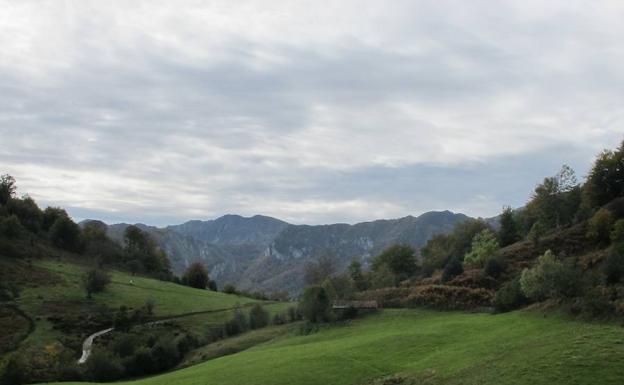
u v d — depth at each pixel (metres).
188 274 168.38
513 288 64.44
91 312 105.88
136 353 77.62
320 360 49.75
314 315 77.94
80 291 118.44
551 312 52.59
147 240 191.12
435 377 39.75
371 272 131.25
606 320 45.94
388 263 127.19
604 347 37.94
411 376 41.28
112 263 165.62
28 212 173.00
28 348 82.62
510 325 52.00
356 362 47.91
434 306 73.50
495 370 37.78
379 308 78.00
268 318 94.81
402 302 77.62
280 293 191.50
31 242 150.00
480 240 105.38
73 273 132.88
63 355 78.88
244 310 112.56
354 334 65.88
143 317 106.50
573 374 34.53
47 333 91.56
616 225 75.31
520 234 112.75
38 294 111.81
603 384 32.97
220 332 93.19
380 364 46.66
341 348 54.03
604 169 95.06
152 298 121.81
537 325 49.00
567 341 40.75
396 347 51.34
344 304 79.12
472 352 44.53
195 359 77.38
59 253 153.62
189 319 107.81
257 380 46.06
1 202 171.00
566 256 81.38
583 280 54.50
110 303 113.19
